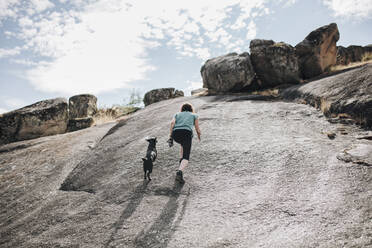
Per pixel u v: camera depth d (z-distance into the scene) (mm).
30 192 5297
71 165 6262
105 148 6707
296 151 4586
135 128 7938
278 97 9164
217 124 6551
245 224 3012
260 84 12000
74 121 11570
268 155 4602
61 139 8586
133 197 4082
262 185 3793
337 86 7047
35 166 6586
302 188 3537
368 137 4797
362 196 3111
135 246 2916
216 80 11672
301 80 11383
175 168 4734
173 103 10750
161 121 7977
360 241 2422
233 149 5012
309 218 2912
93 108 14492
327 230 2664
